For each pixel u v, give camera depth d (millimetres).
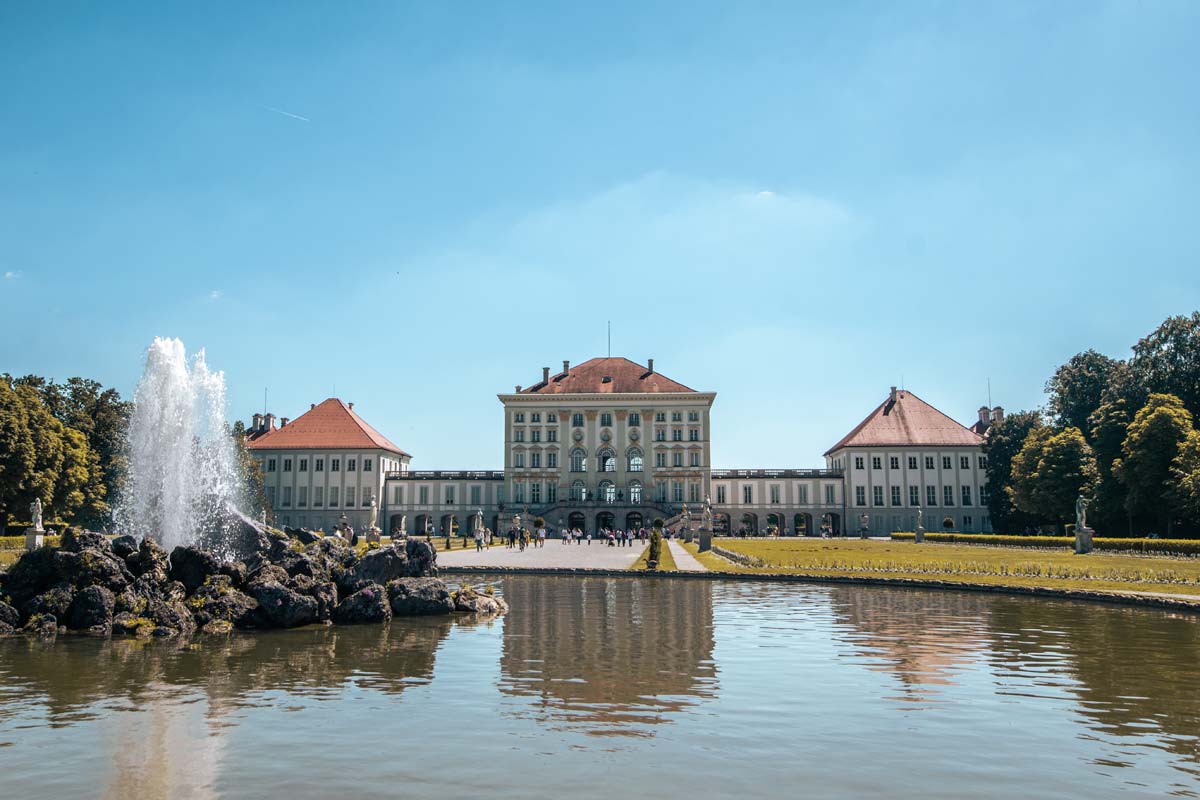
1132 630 31109
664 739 16953
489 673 23172
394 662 24844
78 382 102188
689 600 41281
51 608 30438
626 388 151250
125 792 14211
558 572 57062
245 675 23062
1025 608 37906
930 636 29531
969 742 16828
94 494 94500
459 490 150750
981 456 146375
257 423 156375
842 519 147375
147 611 30812
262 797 13984
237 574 33469
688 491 148000
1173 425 85562
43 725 17984
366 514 144625
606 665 24281
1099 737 17172
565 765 15422
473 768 15258
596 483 149125
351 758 15797
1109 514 94375
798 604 39500
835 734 17312
